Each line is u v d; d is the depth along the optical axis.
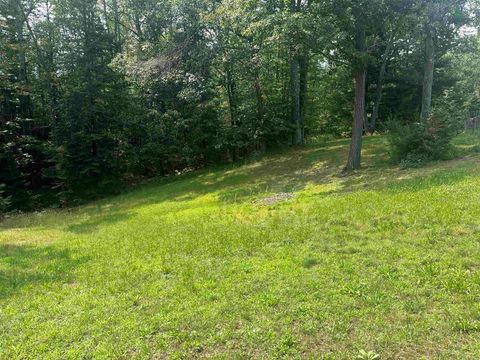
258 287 6.14
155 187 23.28
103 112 24.58
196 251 8.43
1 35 24.05
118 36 30.34
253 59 21.20
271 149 25.16
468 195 9.12
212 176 22.27
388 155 17.62
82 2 23.72
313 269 6.57
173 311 5.71
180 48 22.52
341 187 13.57
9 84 23.75
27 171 26.56
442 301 5.07
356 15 14.64
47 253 10.06
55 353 4.93
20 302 6.63
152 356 4.73
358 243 7.43
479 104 30.69
